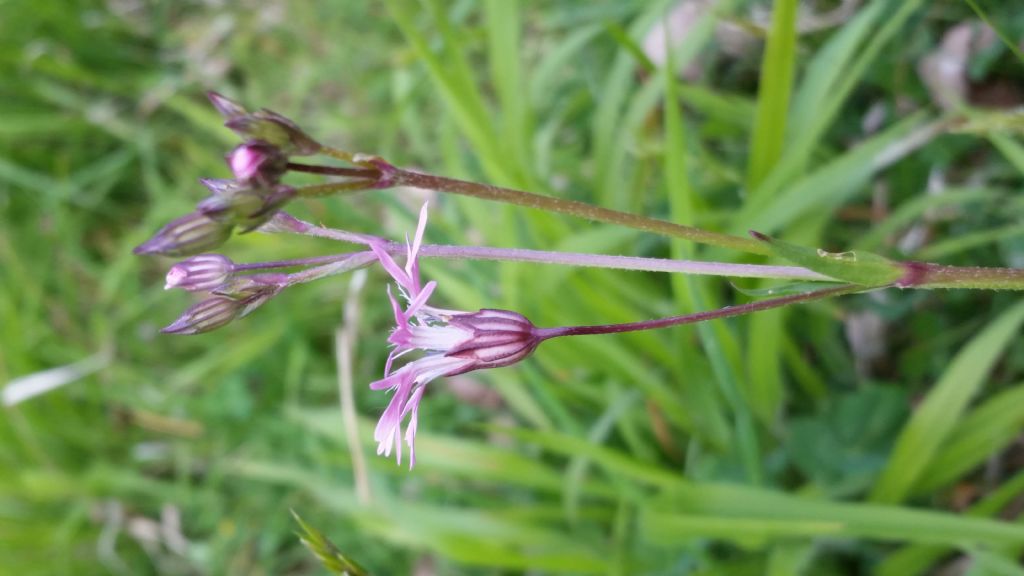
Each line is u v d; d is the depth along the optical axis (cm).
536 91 18
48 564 22
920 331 16
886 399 15
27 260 25
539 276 15
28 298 24
